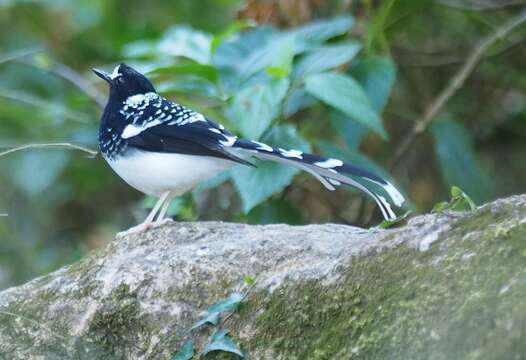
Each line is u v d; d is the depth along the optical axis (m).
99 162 16.22
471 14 14.34
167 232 8.45
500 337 5.62
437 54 15.09
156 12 17.69
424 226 6.72
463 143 13.05
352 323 6.53
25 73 16.41
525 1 14.40
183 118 9.05
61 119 15.18
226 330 7.22
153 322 7.62
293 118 13.34
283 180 10.77
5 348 7.80
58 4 17.08
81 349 7.70
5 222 16.09
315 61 11.30
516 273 5.89
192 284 7.72
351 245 7.34
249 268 7.71
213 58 11.91
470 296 5.95
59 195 16.59
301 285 6.96
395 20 13.00
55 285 8.11
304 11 13.44
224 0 17.48
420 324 6.10
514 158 15.88
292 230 8.47
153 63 12.52
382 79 11.95
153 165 8.97
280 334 6.93
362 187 8.52
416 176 15.02
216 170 9.04
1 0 16.39
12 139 15.64
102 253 8.38
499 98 15.80
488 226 6.37
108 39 17.09
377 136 14.84
